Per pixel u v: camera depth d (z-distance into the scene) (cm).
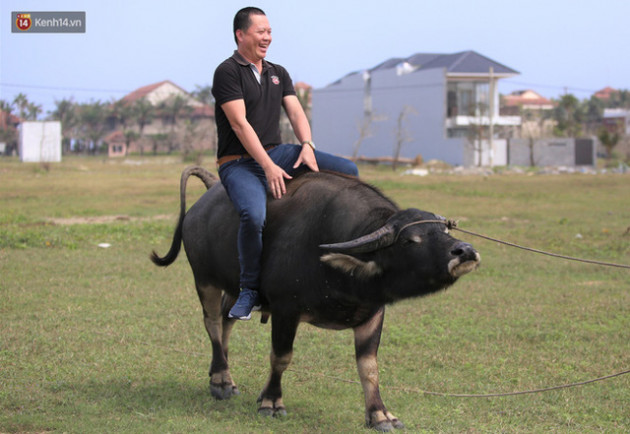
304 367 687
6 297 948
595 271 1205
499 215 2075
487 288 1052
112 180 3797
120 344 748
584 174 4738
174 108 10694
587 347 750
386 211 500
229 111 554
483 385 629
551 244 1476
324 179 541
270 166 535
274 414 552
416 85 6188
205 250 605
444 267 448
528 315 891
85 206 2270
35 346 728
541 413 561
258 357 720
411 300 493
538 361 705
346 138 6994
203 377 655
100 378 636
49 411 548
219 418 548
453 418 544
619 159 6669
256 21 559
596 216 2059
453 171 5003
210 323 627
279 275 528
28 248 1355
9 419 524
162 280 1098
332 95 7100
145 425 517
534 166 5625
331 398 598
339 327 536
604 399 595
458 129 6147
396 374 665
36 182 3541
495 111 6200
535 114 9631
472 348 750
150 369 671
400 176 4369
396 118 6412
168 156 9406
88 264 1205
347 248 468
